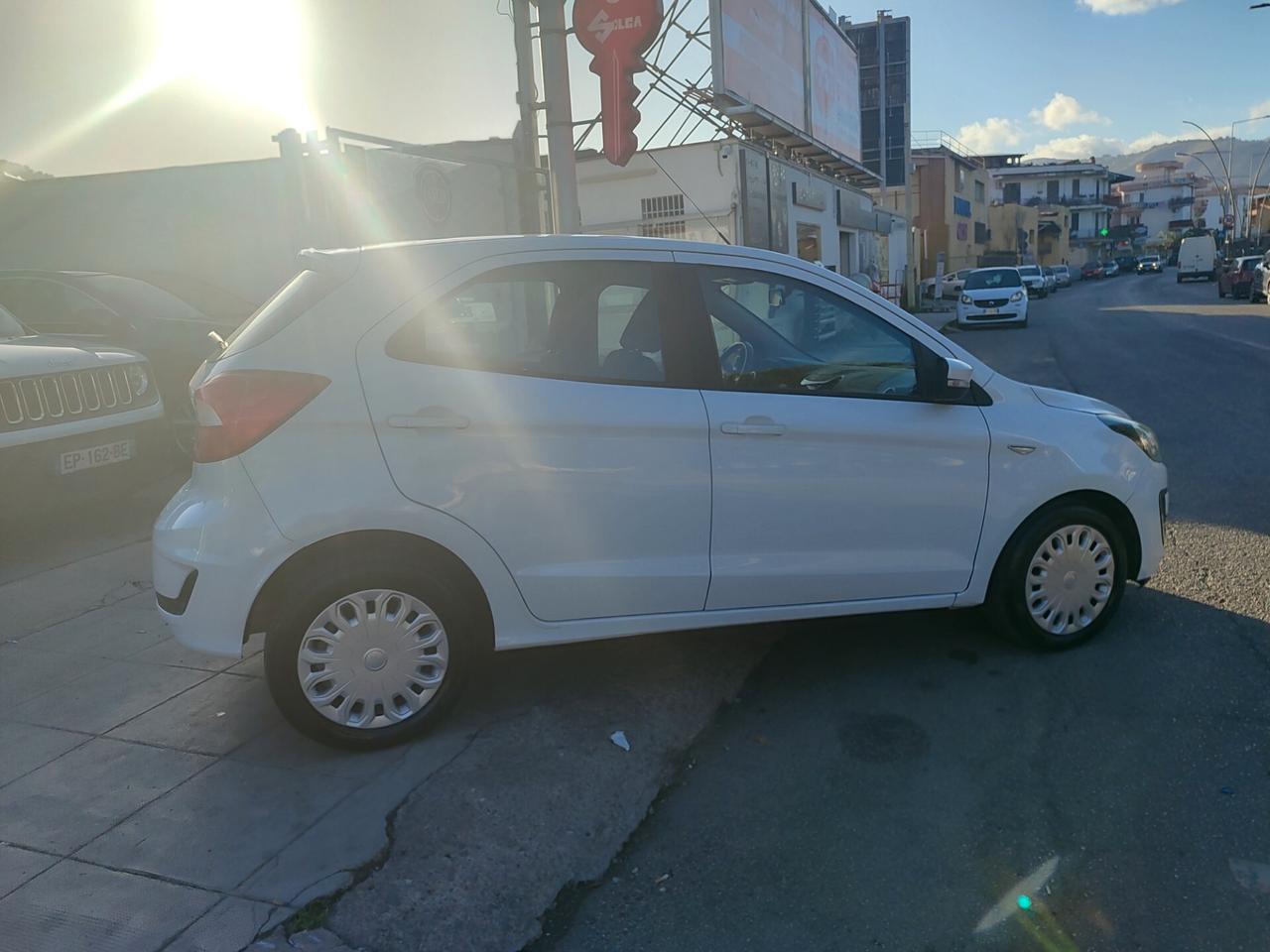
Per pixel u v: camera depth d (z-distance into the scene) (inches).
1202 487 270.5
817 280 153.6
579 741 138.9
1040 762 131.6
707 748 140.3
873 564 151.2
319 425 127.7
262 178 495.2
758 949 99.0
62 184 518.9
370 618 132.9
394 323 132.3
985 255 2549.2
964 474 153.3
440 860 111.8
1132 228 4672.7
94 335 292.2
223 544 126.4
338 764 132.9
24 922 101.2
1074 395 175.5
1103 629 172.9
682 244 148.3
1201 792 122.6
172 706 152.3
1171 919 100.5
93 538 246.7
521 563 136.4
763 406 143.8
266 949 97.0
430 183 385.7
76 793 127.0
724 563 144.2
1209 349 628.4
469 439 132.0
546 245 142.3
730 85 675.4
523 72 390.0
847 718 146.6
